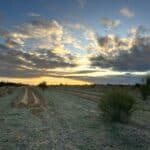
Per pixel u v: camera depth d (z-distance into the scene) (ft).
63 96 158.71
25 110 83.97
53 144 40.04
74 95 169.68
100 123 57.62
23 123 59.21
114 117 59.21
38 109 86.94
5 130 51.21
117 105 59.52
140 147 38.09
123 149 37.04
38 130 51.21
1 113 76.43
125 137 44.04
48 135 46.57
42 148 37.73
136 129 50.16
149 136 44.55
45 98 139.74
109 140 42.22
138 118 62.64
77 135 46.26
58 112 79.00
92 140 42.47
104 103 61.41
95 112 77.46
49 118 66.80
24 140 42.70
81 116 69.51
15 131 50.19
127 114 59.57
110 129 50.65
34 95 169.17
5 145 39.45
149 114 69.21
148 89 113.60
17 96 157.17
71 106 96.63
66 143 40.65
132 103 60.39
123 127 52.29
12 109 87.15
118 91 62.08
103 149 37.01
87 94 182.50
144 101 104.99
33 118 67.00
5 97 148.56
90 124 56.65
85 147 38.17
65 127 54.19
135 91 168.25
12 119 65.05
